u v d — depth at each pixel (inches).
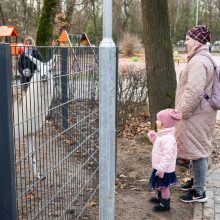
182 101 164.2
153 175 162.9
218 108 161.9
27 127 102.9
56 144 125.7
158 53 243.6
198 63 154.8
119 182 193.8
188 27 1977.1
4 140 89.0
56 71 124.7
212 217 157.9
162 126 156.0
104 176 96.0
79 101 146.3
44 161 122.3
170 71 245.9
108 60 91.7
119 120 287.6
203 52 158.6
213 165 221.5
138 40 1496.1
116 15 1289.4
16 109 100.0
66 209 136.1
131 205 169.2
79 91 145.9
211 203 169.9
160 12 240.1
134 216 159.5
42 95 113.2
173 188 186.4
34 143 111.4
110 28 91.3
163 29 241.9
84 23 1088.8
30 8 1050.7
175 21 1887.3
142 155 235.3
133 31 1590.8
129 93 311.1
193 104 155.5
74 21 828.6
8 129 88.5
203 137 162.2
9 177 90.1
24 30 1045.2
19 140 100.0
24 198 122.2
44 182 122.9
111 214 97.9
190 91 154.6
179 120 156.8
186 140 162.7
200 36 158.1
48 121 120.2
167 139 155.0
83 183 152.1
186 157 164.1
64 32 557.3
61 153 130.5
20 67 99.7
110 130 94.3
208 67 155.7
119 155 234.2
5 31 731.4
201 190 169.3
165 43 243.4
